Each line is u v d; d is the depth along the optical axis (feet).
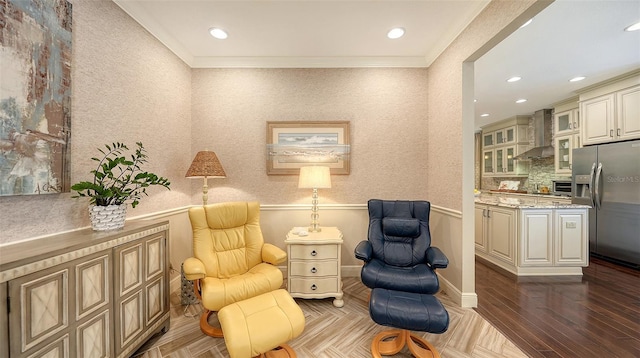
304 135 8.91
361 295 7.68
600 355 5.01
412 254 7.06
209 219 6.35
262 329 4.27
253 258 6.68
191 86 8.84
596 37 7.29
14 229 3.92
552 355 5.02
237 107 8.90
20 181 3.88
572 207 9.00
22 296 3.09
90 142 5.19
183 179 8.43
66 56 4.59
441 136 8.05
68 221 4.74
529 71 9.61
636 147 9.48
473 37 6.41
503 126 17.42
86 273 3.88
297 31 7.22
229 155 8.92
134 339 4.74
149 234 5.18
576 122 12.63
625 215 9.77
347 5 6.14
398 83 8.96
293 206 8.96
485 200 11.03
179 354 5.10
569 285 8.27
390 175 9.00
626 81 9.94
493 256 10.18
